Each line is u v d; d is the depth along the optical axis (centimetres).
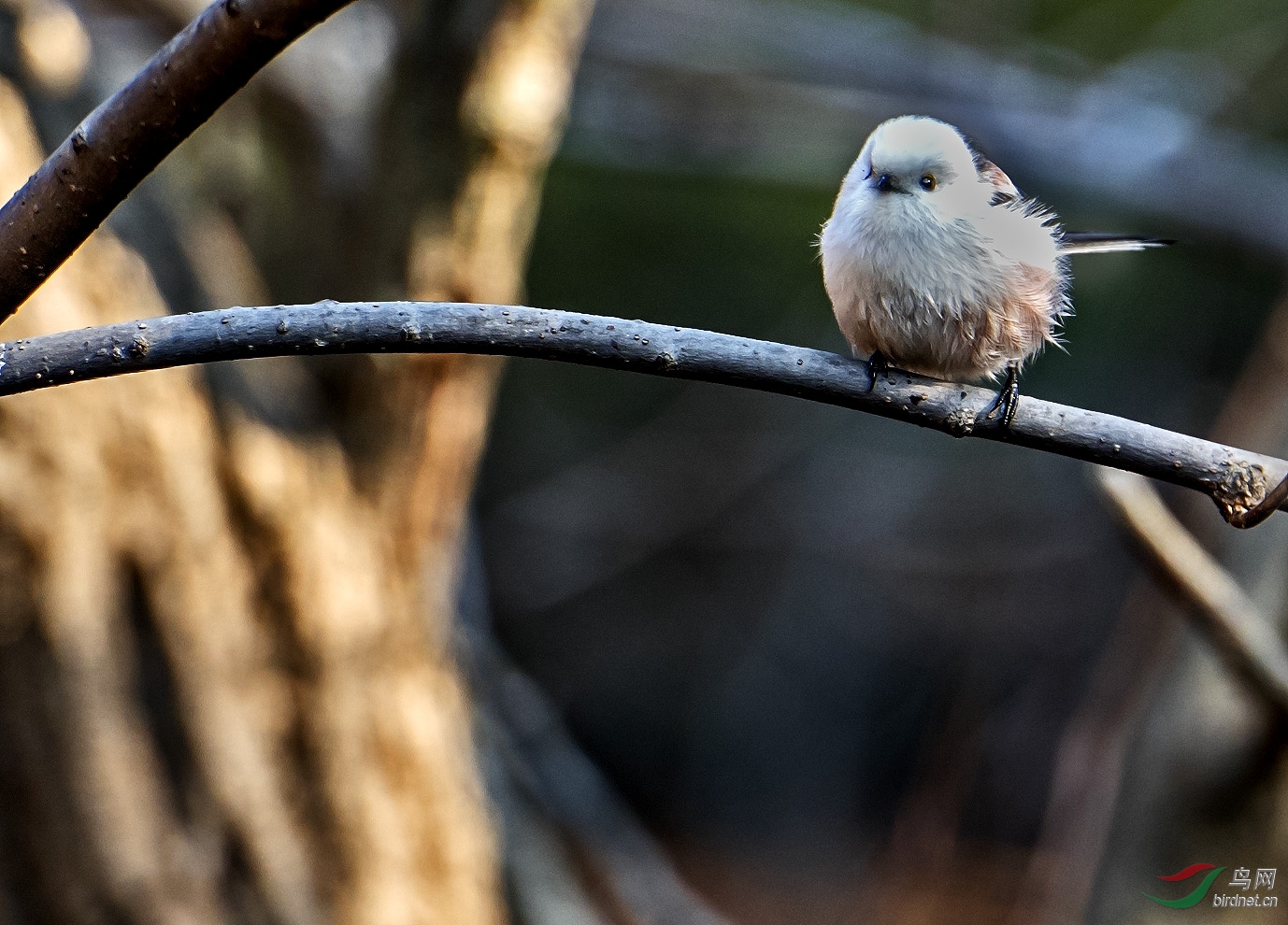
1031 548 2234
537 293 2231
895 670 2362
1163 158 1725
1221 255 1916
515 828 1082
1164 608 1027
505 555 2248
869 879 2194
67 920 736
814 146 1848
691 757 2447
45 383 380
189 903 758
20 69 748
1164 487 1158
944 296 574
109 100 357
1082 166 1736
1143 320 2239
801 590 2411
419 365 830
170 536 750
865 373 457
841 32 1819
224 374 795
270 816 798
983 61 1831
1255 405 1009
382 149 805
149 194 830
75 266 715
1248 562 834
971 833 2009
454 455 888
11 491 687
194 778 769
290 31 338
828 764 2409
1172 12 2027
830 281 605
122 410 729
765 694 2464
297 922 800
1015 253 584
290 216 904
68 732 724
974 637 2220
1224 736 786
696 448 2297
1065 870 1052
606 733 2441
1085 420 454
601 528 2247
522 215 830
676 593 2436
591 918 1101
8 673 709
